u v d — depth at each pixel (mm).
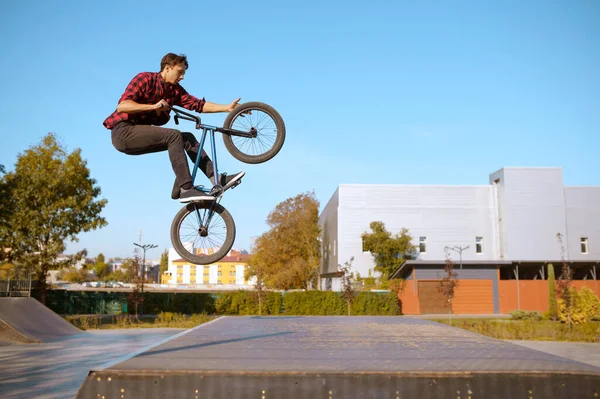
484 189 40281
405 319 8625
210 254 5078
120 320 27094
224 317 9133
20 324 17156
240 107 4988
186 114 4855
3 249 29156
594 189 39625
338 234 39750
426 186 40125
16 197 28406
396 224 39750
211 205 5066
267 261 46625
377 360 4219
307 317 9047
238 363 4066
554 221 38875
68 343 16359
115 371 3754
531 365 3963
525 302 34781
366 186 40094
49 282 35938
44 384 9734
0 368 11461
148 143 4691
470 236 39812
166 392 3721
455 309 34531
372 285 36938
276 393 3688
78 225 29797
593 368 3855
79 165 30094
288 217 46406
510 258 38250
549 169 39281
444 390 3686
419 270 34781
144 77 4684
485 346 5141
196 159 4957
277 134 5000
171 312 32500
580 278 38438
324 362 4109
